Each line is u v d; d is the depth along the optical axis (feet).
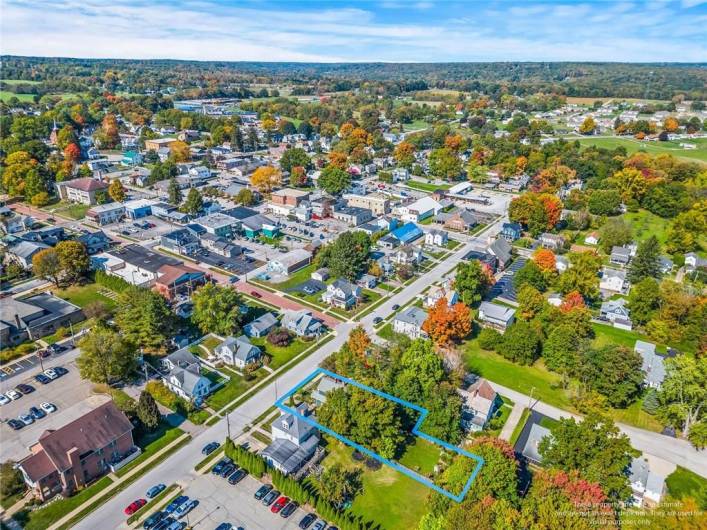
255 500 197.06
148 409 224.33
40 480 188.96
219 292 312.91
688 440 237.04
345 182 597.11
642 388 270.87
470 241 483.10
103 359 251.60
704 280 399.24
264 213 544.21
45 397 249.75
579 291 359.25
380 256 430.61
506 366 290.97
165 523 184.14
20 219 457.68
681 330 314.14
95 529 181.47
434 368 245.04
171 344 294.66
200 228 457.27
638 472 206.49
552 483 175.73
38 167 569.64
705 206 501.56
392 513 193.36
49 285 361.30
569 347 280.72
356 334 278.87
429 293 363.76
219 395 256.52
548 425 242.99
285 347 299.17
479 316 336.08
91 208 505.66
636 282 385.50
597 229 513.04
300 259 406.41
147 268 371.76
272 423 226.17
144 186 619.67
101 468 205.77
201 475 207.62
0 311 302.86
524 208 493.77
